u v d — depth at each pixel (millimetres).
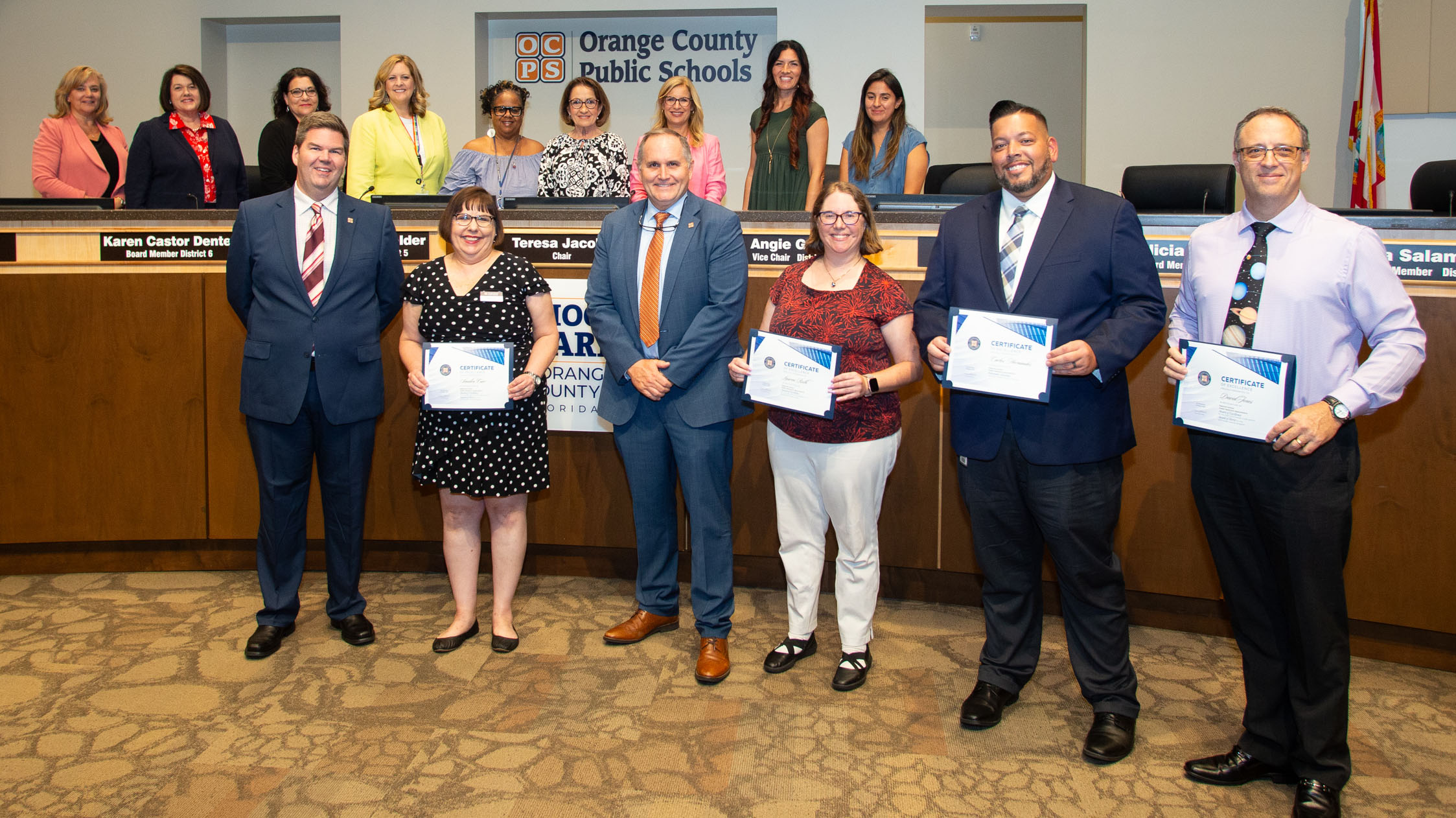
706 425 2471
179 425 3289
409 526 3320
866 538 2418
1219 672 2598
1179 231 2791
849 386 2221
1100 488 2086
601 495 3258
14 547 3324
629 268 2523
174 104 4086
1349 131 6266
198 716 2279
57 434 3283
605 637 2729
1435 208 3141
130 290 3244
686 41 7207
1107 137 6586
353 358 2652
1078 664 2184
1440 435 2566
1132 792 1969
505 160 4191
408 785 1978
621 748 2137
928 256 2932
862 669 2473
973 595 3096
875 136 4055
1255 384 1809
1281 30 6340
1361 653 2725
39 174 4242
